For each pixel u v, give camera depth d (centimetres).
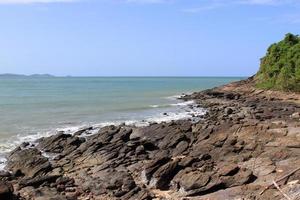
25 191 2567
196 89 15000
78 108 7219
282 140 3334
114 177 2825
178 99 9275
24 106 7444
